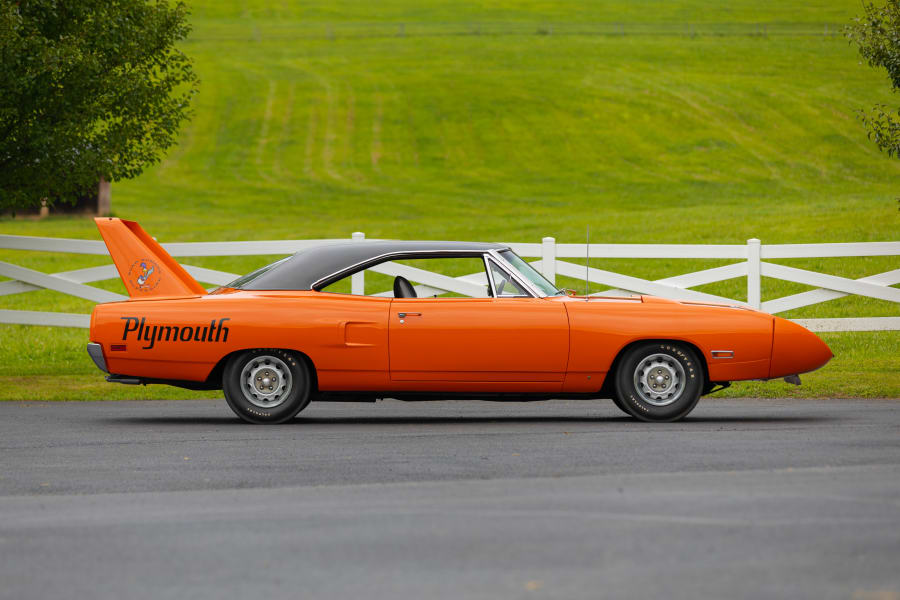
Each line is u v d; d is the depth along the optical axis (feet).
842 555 25.75
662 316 47.70
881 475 34.83
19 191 70.08
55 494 33.37
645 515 29.71
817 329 71.92
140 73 70.64
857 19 70.28
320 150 270.87
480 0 502.38
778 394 57.77
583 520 29.25
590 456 38.83
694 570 24.63
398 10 483.92
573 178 237.04
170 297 49.29
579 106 292.20
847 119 271.28
